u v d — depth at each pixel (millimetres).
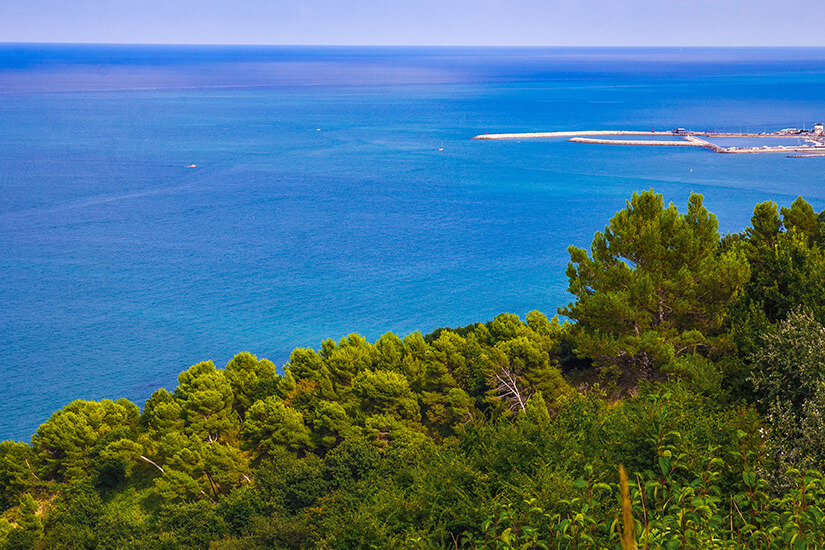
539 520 13516
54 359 90250
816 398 20344
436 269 127750
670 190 185250
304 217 173375
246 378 49281
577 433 20625
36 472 45188
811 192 175500
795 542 10031
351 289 117438
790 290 31812
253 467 44000
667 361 31469
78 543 38375
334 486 34875
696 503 10641
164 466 43156
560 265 128125
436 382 44000
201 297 114562
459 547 17016
